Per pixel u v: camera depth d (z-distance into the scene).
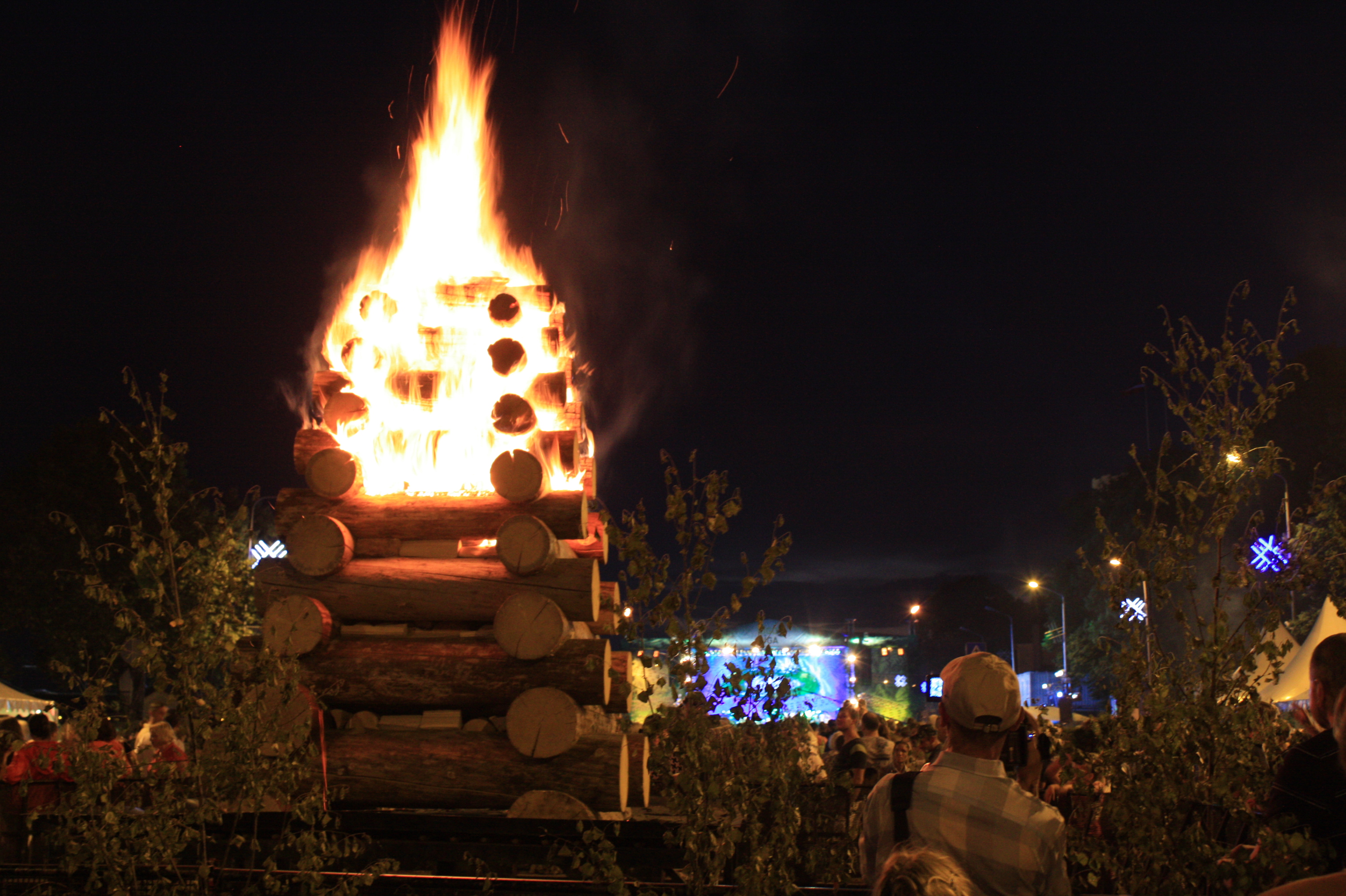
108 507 30.33
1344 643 3.44
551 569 5.65
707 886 3.91
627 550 3.98
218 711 4.28
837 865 4.54
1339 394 29.44
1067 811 4.95
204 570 4.39
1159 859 3.69
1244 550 3.96
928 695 12.27
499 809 5.32
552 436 6.18
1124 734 3.88
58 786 4.75
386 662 5.51
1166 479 4.03
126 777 4.56
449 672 5.48
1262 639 3.83
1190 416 4.01
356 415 6.26
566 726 5.30
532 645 5.40
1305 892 1.19
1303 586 3.88
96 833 4.06
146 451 4.32
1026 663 66.62
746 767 3.92
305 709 5.32
